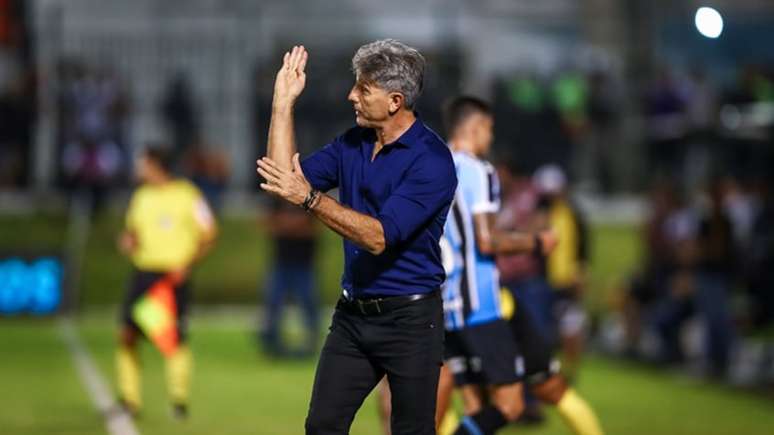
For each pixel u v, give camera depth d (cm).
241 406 4797
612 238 9062
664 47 11681
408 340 2370
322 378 2416
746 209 6944
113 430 4178
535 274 4634
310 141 9988
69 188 9231
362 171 2369
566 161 10075
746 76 8781
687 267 6075
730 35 11669
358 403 2420
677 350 6122
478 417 3016
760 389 5509
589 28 11762
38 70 10000
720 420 4634
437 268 2400
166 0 11656
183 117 10062
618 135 10156
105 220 9138
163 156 4516
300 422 4428
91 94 9200
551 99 10025
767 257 6291
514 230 4662
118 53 10869
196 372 5816
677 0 11712
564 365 5325
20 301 7781
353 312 2395
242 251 8838
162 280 4428
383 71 2308
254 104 10325
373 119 2338
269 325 6247
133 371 4456
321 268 8656
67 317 7850
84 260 8606
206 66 10912
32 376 5481
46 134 10056
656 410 4875
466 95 3133
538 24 11869
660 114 9412
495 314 3038
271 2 11750
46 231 8906
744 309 6350
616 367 6209
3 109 9906
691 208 6700
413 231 2303
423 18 11844
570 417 3219
